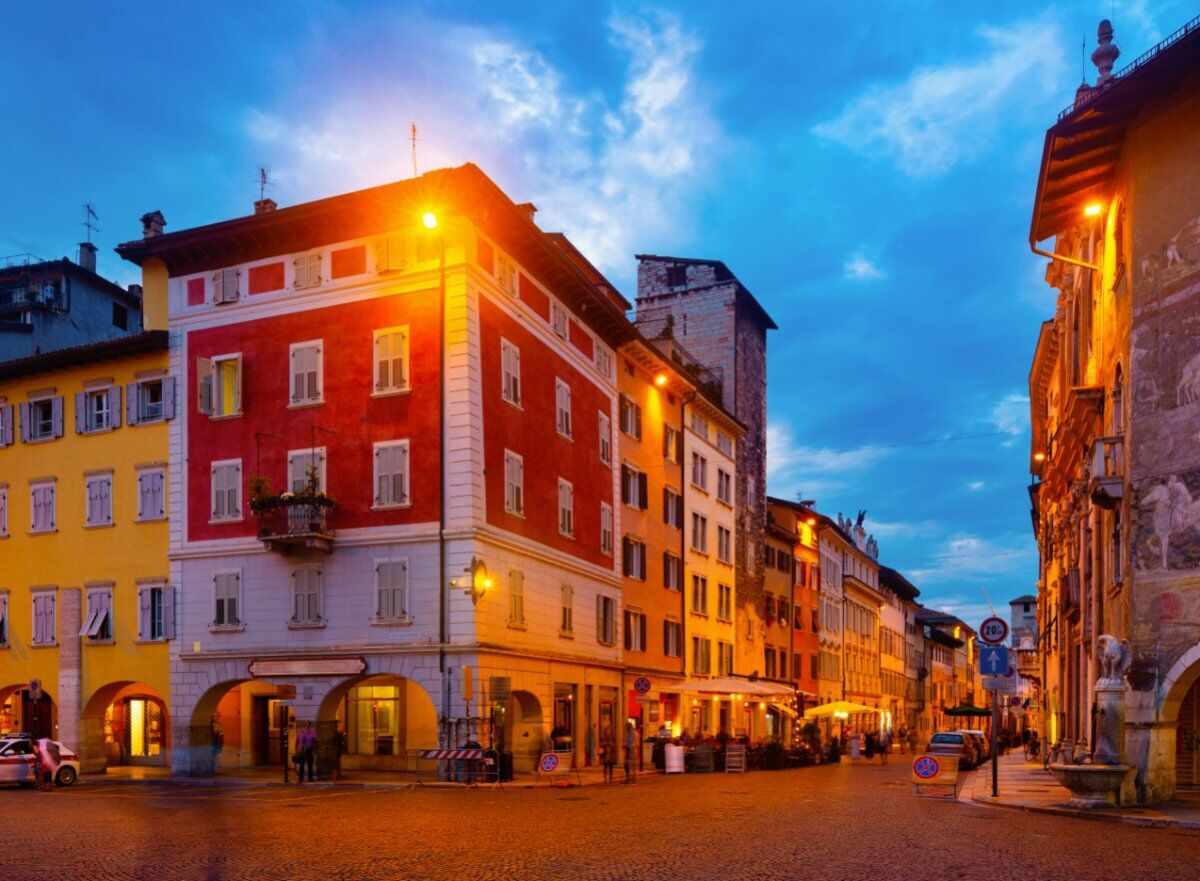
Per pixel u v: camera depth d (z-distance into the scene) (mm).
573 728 41094
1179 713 26406
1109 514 27578
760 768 45250
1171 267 23828
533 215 45906
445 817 20812
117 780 35062
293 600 36000
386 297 36031
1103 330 28719
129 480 39688
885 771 44125
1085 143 25969
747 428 63969
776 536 70000
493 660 34656
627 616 47438
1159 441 23719
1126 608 24500
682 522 54344
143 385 39969
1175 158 23938
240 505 37250
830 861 14469
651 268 65812
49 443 41656
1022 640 82750
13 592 41375
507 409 37156
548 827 18828
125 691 42312
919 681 120500
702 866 14008
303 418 36750
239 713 40750
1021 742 87688
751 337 66625
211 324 38594
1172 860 14680
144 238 42469
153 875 13398
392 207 35812
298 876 13203
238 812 22188
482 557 34562
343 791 29766
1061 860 14617
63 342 51969
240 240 38000
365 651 34688
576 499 42469
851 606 89312
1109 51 31328
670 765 39719
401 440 35250
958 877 13078
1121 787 22016
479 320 35625
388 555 34938
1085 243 32562
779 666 69312
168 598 38094
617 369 48125
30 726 42062
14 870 13961
